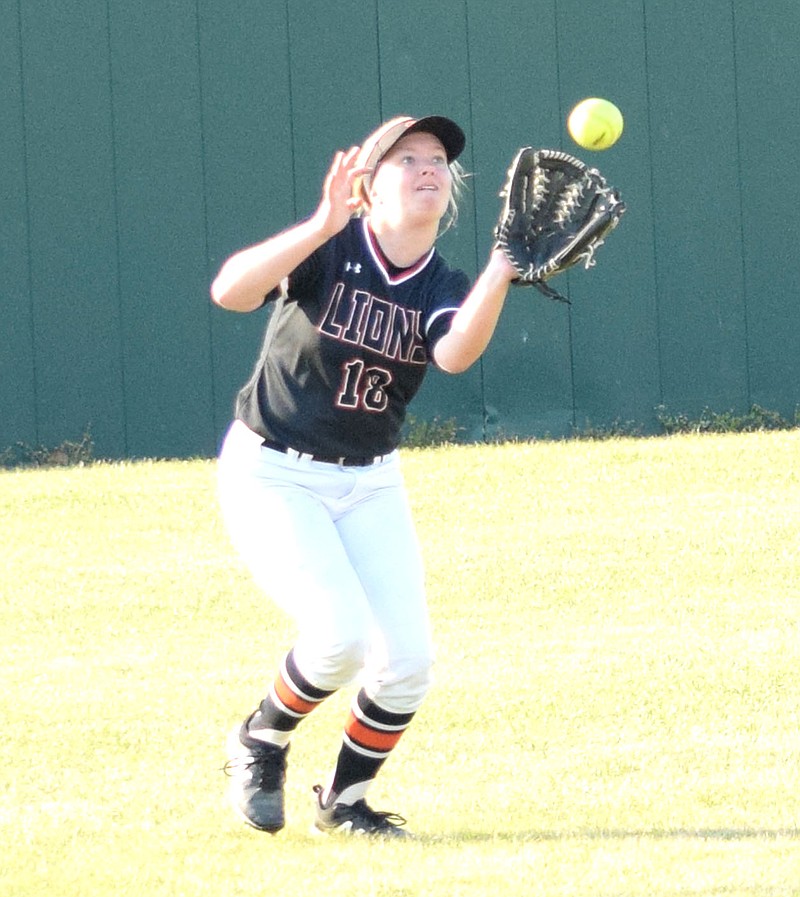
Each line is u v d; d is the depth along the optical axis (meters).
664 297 57.62
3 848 16.58
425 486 40.78
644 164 57.31
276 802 16.88
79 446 55.28
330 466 16.53
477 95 56.47
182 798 18.50
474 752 20.39
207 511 38.38
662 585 30.78
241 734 17.02
